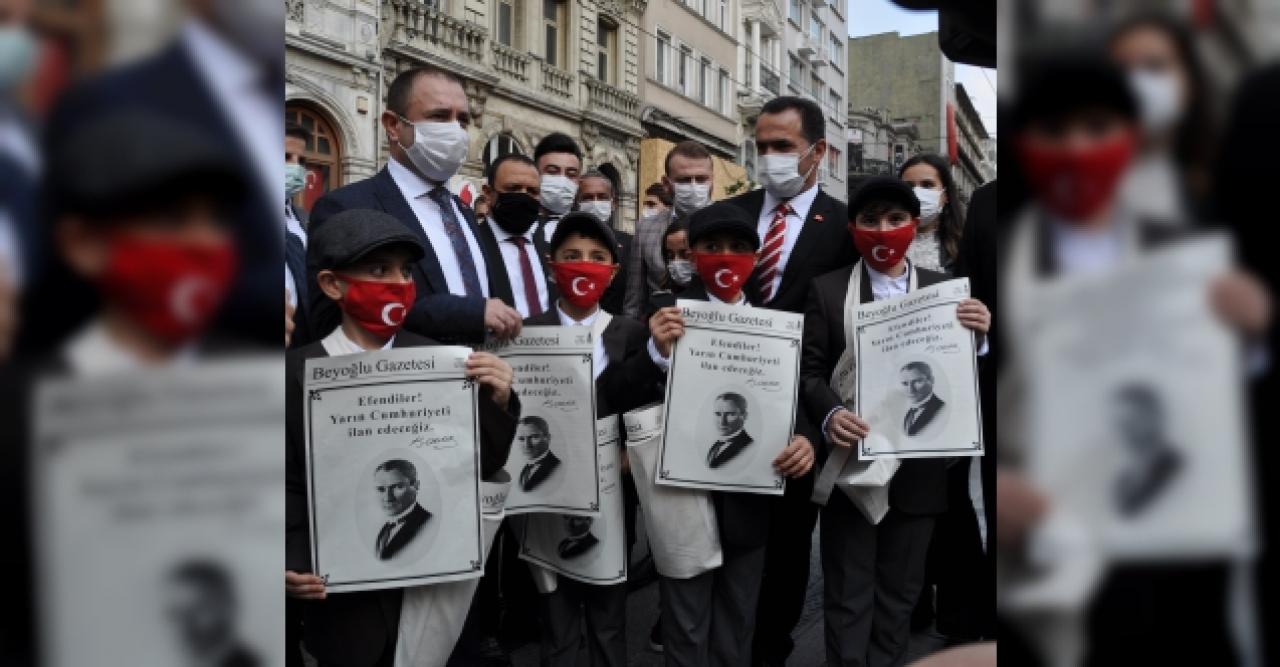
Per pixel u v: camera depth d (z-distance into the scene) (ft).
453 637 7.10
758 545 8.87
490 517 7.30
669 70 58.29
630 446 8.50
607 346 9.20
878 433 8.57
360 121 38.14
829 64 79.82
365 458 6.73
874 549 9.04
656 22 56.54
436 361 6.86
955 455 8.37
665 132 58.34
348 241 7.11
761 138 10.07
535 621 11.74
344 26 36.88
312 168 36.81
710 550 8.54
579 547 8.54
